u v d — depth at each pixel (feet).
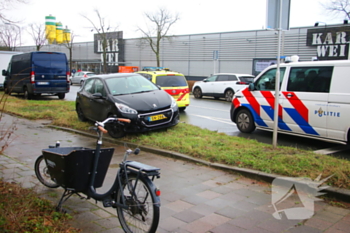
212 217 12.66
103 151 12.22
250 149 20.74
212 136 25.70
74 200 14.06
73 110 41.45
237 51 109.81
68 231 10.91
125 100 26.40
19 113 38.34
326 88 22.62
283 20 20.22
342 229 11.60
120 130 25.71
